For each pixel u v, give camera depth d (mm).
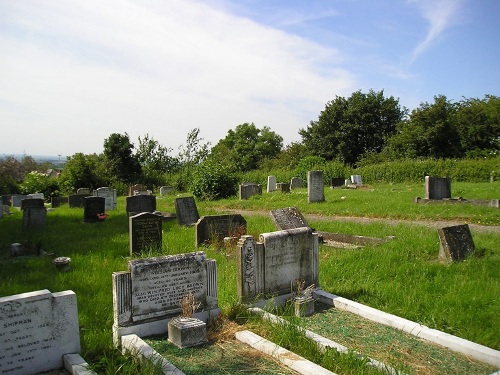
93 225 17125
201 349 5625
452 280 7984
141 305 6098
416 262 9266
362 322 6492
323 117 55188
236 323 6395
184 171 41125
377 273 8672
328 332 6117
